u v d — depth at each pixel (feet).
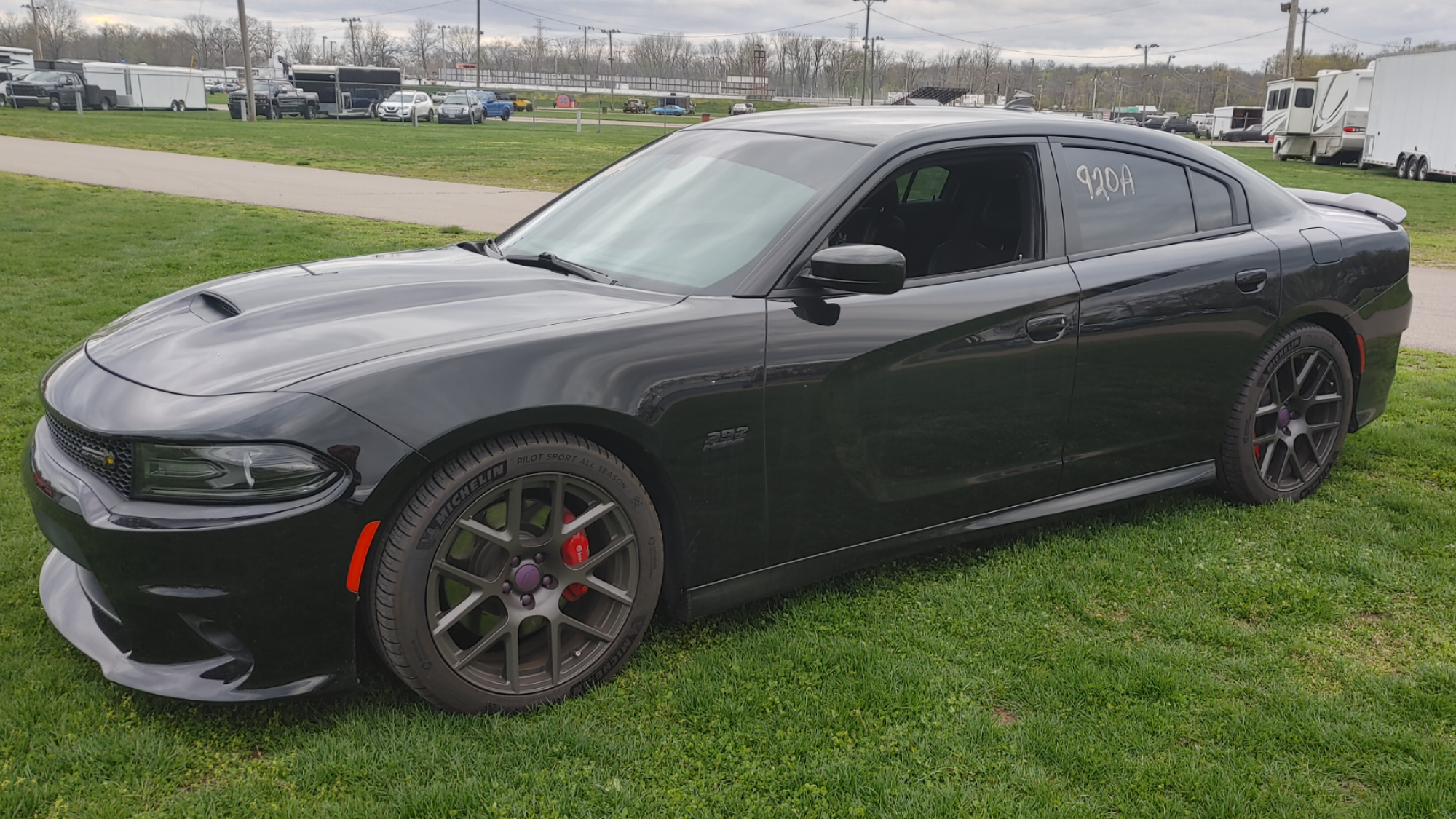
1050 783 7.64
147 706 8.17
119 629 8.25
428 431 7.42
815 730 8.18
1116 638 9.87
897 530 10.22
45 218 39.04
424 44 547.08
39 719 7.95
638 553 8.62
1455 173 81.61
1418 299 31.78
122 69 162.61
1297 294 12.69
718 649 9.43
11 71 159.02
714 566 9.11
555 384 7.89
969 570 11.23
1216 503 13.42
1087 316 10.85
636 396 8.25
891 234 11.18
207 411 7.27
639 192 11.15
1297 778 7.77
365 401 7.37
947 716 8.47
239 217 41.22
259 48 512.22
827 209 9.55
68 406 7.88
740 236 9.67
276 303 9.02
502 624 8.13
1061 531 12.44
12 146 75.72
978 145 10.61
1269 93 127.95
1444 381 20.57
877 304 9.55
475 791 7.28
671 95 254.68
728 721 8.28
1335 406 13.73
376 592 7.61
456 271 10.11
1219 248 12.12
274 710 8.18
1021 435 10.74
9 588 10.06
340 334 8.23
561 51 555.28
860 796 7.45
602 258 10.24
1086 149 11.43
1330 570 11.48
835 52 498.69
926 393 9.89
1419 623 10.30
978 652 9.53
